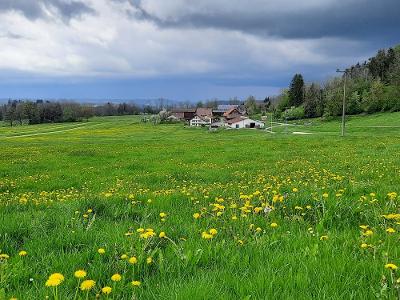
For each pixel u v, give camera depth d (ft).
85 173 74.38
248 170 66.64
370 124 368.07
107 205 26.03
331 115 505.66
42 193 49.32
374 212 21.68
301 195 25.95
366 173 46.73
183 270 14.24
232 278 12.98
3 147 164.45
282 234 18.26
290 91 634.02
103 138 261.65
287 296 11.19
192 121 577.02
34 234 19.42
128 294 12.23
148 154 108.88
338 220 21.52
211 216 22.44
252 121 490.08
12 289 12.77
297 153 92.89
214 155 99.25
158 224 21.24
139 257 14.82
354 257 14.46
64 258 15.58
